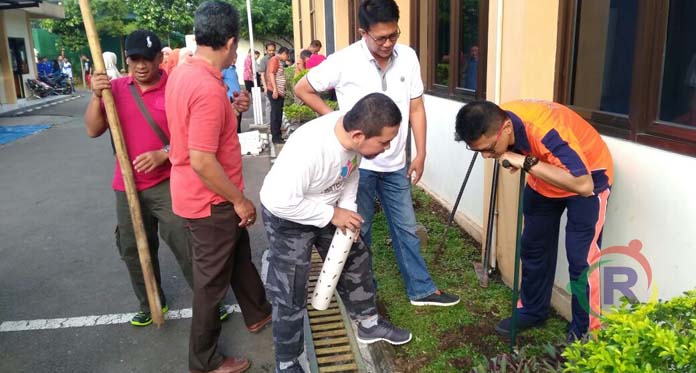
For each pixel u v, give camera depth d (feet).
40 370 9.86
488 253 11.78
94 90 9.55
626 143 8.62
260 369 9.75
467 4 15.33
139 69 9.67
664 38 7.84
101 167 27.27
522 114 7.91
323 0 38.24
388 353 9.46
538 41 10.02
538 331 9.87
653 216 8.16
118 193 10.39
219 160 8.66
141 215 10.19
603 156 8.11
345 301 9.44
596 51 9.42
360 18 9.42
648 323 5.13
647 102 8.21
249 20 36.60
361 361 9.47
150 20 85.40
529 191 9.07
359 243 8.89
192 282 10.45
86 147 33.45
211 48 8.24
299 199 7.54
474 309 10.87
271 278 8.45
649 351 4.96
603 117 9.25
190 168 8.52
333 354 9.78
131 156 10.02
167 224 10.13
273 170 7.66
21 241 16.49
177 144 8.49
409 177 10.62
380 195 10.73
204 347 9.28
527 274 9.58
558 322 10.16
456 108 16.07
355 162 8.09
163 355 10.30
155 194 10.05
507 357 8.09
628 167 8.61
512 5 10.34
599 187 8.13
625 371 4.78
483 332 10.03
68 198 21.35
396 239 10.85
